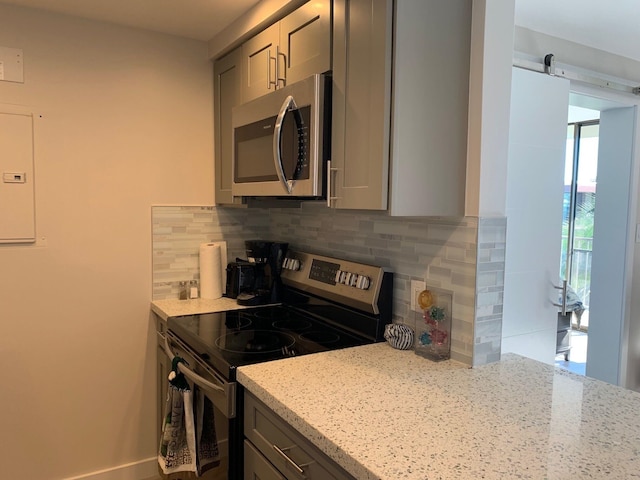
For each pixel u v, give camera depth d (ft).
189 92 8.13
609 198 9.88
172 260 8.17
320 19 5.36
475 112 5.07
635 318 10.03
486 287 5.09
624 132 9.57
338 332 6.33
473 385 4.51
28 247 7.02
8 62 6.73
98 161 7.45
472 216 5.03
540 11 6.88
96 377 7.64
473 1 5.06
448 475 2.95
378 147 4.61
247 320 6.89
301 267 7.52
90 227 7.45
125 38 7.54
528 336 6.70
